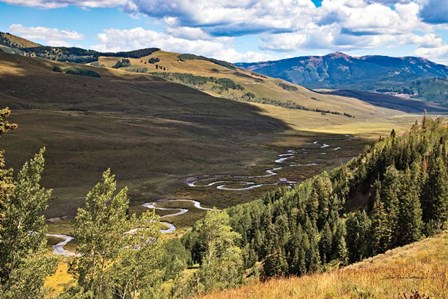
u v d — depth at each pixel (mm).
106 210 42250
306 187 113312
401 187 82250
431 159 96625
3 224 28812
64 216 123188
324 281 17109
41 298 28609
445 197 76312
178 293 51875
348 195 101875
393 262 26297
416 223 71125
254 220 99750
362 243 73688
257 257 81250
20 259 28094
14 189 29141
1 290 26781
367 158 114188
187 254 83750
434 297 13281
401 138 118688
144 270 47156
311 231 82375
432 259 24219
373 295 14430
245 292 18156
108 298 46875
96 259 41312
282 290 16906
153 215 48625
